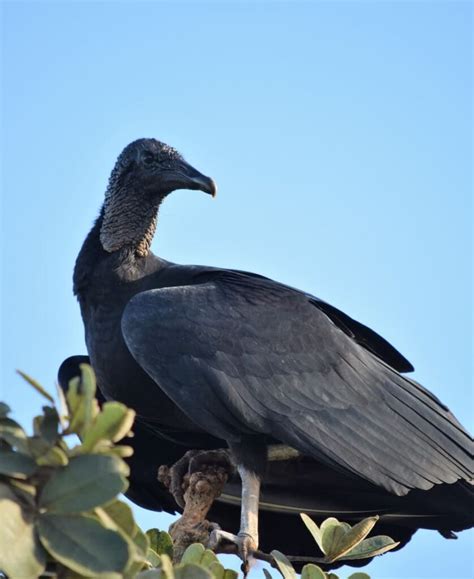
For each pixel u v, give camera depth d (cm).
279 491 1329
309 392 1229
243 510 1166
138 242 1357
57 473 637
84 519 629
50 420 648
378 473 1212
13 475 631
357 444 1220
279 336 1243
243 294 1274
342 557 970
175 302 1239
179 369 1205
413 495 1277
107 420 638
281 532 1345
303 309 1282
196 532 1101
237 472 1280
